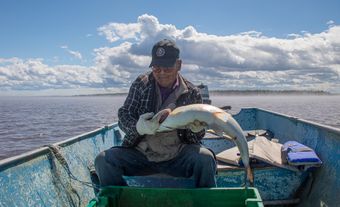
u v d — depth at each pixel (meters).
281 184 4.51
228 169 4.48
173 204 2.99
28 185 3.04
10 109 101.62
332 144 4.41
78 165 4.22
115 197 3.00
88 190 4.26
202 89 8.59
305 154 4.43
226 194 2.92
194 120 2.99
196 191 2.95
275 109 70.75
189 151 3.45
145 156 3.56
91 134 5.01
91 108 105.12
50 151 3.59
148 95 3.68
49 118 54.91
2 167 2.73
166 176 3.61
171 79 3.62
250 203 2.67
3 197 2.67
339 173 3.97
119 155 3.53
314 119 42.94
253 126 9.42
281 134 7.02
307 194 4.47
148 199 3.02
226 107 7.46
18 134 32.03
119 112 3.72
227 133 2.95
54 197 3.37
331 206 3.85
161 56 3.48
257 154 4.55
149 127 3.14
